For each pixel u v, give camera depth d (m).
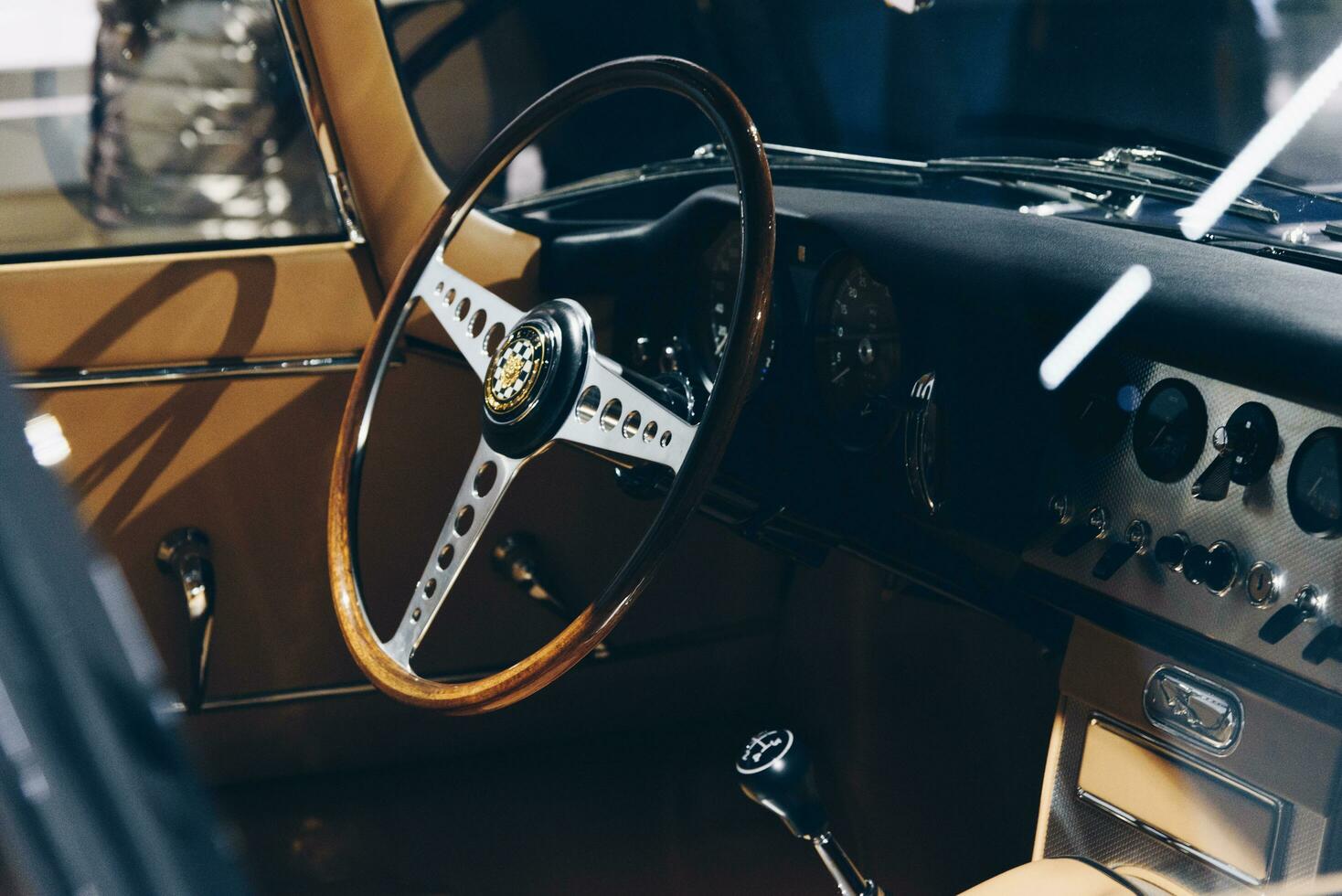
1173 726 1.06
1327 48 1.17
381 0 1.55
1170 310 1.01
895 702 1.69
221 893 0.42
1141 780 1.10
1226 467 0.98
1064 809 1.19
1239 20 1.20
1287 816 0.97
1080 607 1.16
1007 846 1.53
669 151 1.76
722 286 1.48
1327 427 0.91
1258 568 0.97
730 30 1.61
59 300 1.52
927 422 1.27
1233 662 1.01
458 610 1.79
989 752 1.55
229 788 1.79
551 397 1.10
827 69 1.57
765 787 1.06
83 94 1.49
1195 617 1.03
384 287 1.63
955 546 1.32
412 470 1.72
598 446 1.09
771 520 1.43
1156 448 1.04
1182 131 1.27
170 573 1.65
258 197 1.57
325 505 1.69
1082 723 1.16
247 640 1.72
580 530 1.80
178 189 1.55
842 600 1.76
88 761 0.39
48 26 1.46
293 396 1.63
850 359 1.37
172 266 1.55
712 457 1.03
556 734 1.91
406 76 1.59
